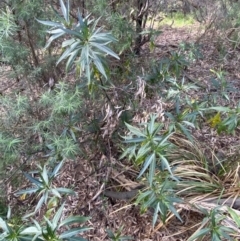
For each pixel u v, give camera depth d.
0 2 2.00
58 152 1.87
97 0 2.16
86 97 2.01
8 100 1.91
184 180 2.13
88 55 1.58
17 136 1.96
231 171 2.23
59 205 1.98
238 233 1.85
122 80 2.22
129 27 2.24
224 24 3.58
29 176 1.72
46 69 2.18
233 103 2.56
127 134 2.02
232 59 3.56
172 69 2.46
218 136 2.49
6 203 1.99
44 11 2.05
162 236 1.99
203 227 1.89
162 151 1.71
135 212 2.07
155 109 1.98
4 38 1.92
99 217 2.06
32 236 1.43
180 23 3.92
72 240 1.42
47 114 1.99
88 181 2.08
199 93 2.54
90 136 2.08
